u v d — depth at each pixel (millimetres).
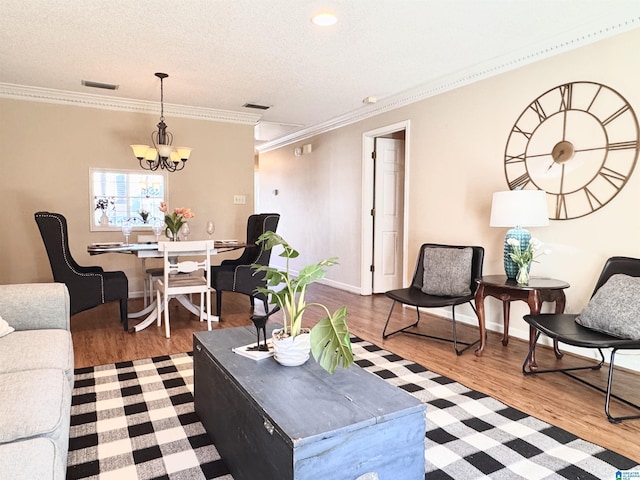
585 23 2783
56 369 1608
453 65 3609
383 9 2592
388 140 5324
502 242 3543
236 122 5523
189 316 4188
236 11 2623
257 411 1403
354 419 1306
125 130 4934
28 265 4543
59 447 1238
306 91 4422
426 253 3691
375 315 4289
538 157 3232
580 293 3000
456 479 1630
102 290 3521
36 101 4488
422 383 2559
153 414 2137
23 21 2773
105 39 3064
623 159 2732
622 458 1771
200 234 5418
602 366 2861
